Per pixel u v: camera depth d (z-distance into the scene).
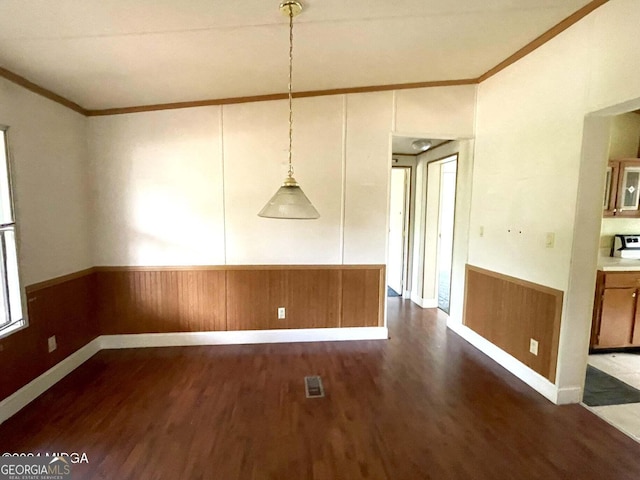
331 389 2.64
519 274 2.86
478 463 1.88
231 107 3.29
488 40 2.57
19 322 2.38
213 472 1.79
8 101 2.31
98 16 1.78
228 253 3.42
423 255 4.91
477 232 3.48
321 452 1.95
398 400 2.49
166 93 2.98
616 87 1.99
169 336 3.44
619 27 1.96
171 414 2.29
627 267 3.16
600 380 2.80
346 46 2.43
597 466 1.86
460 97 3.46
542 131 2.58
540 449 1.99
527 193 2.76
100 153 3.22
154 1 1.69
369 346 3.49
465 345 3.53
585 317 2.40
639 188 3.35
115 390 2.60
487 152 3.30
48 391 2.58
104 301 3.35
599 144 2.26
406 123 3.45
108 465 1.83
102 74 2.48
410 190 5.27
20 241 2.39
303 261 3.51
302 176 3.42
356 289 3.60
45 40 1.98
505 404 2.45
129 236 3.32
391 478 1.76
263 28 2.07
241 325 3.50
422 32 2.33
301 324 3.57
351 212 3.50
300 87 3.20
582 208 2.30
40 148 2.60
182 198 3.33
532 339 2.71
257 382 2.73
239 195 3.37
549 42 2.48
